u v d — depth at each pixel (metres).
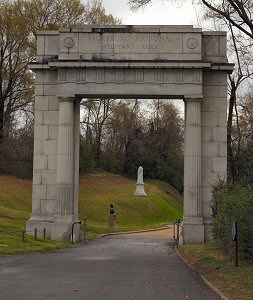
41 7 67.25
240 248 22.47
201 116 38.59
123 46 38.62
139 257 27.83
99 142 106.94
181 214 85.19
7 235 34.03
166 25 38.62
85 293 15.24
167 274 20.19
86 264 23.38
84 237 41.88
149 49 38.50
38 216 38.81
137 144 116.94
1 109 72.88
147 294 15.28
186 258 27.30
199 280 18.52
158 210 77.88
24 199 66.44
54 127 39.25
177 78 38.19
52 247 32.69
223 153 38.22
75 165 39.62
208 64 37.75
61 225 37.94
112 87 38.34
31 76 72.12
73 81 38.53
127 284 17.23
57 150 39.00
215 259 24.61
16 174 79.25
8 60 70.19
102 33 38.78
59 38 39.16
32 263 23.34
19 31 66.81
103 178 94.56
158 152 119.62
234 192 26.97
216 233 28.27
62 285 16.73
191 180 37.50
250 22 26.62
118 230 58.00
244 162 35.53
